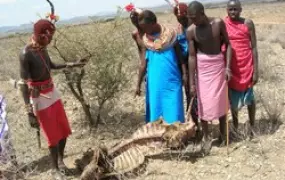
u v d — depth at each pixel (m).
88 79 6.99
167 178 5.30
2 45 18.78
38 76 5.32
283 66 11.70
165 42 5.82
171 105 6.00
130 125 7.45
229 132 6.30
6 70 14.09
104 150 5.49
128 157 5.68
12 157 5.90
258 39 20.41
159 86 5.97
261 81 9.76
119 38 6.91
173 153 5.83
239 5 5.80
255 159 5.50
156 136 5.79
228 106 5.82
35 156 6.47
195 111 6.18
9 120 8.27
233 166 5.40
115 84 7.09
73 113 8.26
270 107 6.88
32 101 5.39
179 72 6.05
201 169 5.42
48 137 5.52
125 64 8.65
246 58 5.88
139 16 5.76
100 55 6.75
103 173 5.29
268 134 6.20
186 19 5.93
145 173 5.45
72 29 6.77
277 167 5.27
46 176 5.78
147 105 6.27
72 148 6.65
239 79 5.92
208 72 5.66
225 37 5.63
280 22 33.91
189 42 5.68
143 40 5.96
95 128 7.29
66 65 5.88
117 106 8.34
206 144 5.83
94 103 8.45
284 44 16.69
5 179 5.61
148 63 6.05
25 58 5.18
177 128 5.70
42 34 5.18
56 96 5.57
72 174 5.72
